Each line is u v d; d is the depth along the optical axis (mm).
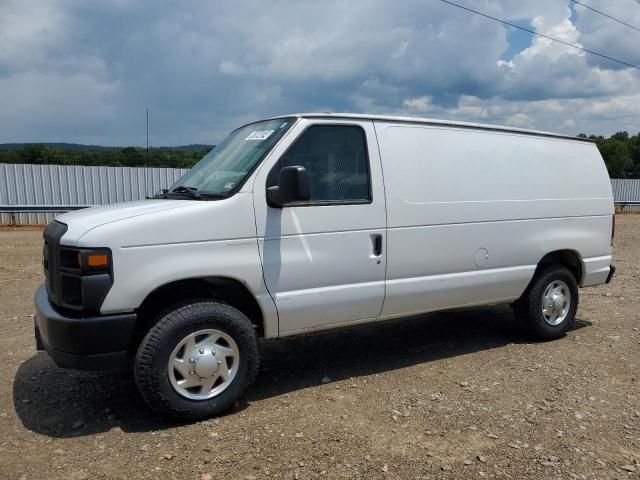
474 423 3924
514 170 5598
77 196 20828
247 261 4086
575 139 6238
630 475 3266
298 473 3258
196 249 3902
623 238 16703
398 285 4836
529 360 5332
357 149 4660
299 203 4316
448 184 5109
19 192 20000
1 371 4938
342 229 4500
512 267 5598
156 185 21938
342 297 4539
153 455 3467
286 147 4316
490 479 3209
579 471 3299
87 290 3576
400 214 4797
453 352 5602
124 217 3771
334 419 3998
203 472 3266
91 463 3369
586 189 6219
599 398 4387
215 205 3994
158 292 4035
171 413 3824
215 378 3986
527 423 3924
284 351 5633
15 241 14031
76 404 4238
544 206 5793
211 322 3930
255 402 4324
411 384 4699
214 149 5227
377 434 3756
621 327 6508
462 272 5250
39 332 4082
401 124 4945
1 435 3736
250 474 3246
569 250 6102
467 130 5355
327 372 5012
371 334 6258
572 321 6211
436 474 3260
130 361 4004
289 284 4289
